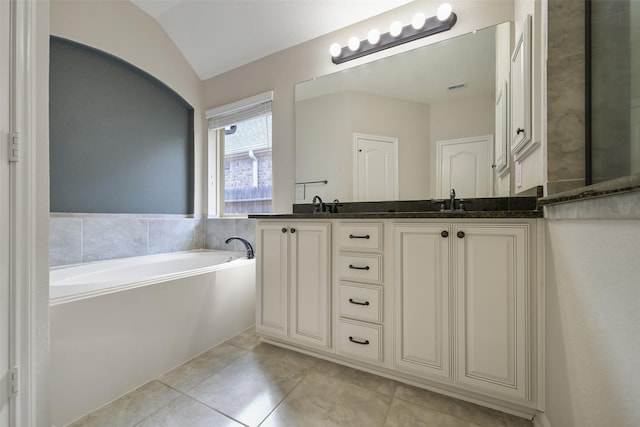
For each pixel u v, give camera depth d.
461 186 1.73
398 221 1.32
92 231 2.04
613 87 0.84
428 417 1.13
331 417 1.13
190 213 2.78
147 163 2.44
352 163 2.06
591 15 0.96
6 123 0.86
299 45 2.31
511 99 1.57
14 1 0.88
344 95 2.10
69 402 1.09
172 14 2.38
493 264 1.11
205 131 2.84
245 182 2.76
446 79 1.78
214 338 1.77
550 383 0.97
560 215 0.86
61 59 1.92
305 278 1.58
